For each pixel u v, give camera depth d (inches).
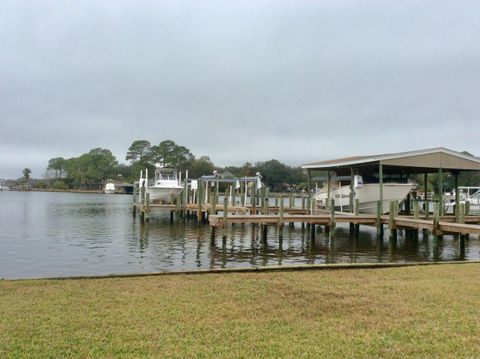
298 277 374.6
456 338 223.6
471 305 285.1
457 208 904.3
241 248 805.2
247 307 277.0
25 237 922.1
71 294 307.7
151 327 236.1
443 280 365.7
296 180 3969.0
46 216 1529.3
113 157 5492.1
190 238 936.3
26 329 231.1
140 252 734.5
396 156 895.1
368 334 228.7
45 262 625.0
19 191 5816.9
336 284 345.4
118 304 281.1
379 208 863.7
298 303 287.7
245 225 1231.5
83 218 1455.5
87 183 5418.3
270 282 351.3
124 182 5064.0
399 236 987.3
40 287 331.0
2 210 1835.6
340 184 1190.3
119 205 2385.6
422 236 984.9
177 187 1585.9
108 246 800.3
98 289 323.9
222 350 204.4
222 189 2588.6
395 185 1028.5
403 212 1115.9
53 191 5649.6
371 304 286.4
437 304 287.4
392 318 257.1
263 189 1209.4
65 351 200.8
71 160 5531.5
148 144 4365.2
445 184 2357.3
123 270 571.8
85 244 822.5
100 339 217.0
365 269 427.8
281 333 229.6
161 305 279.1
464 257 716.7
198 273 397.4
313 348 208.2
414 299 299.3
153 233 1023.0
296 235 1034.7
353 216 862.5
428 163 922.1
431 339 221.8
